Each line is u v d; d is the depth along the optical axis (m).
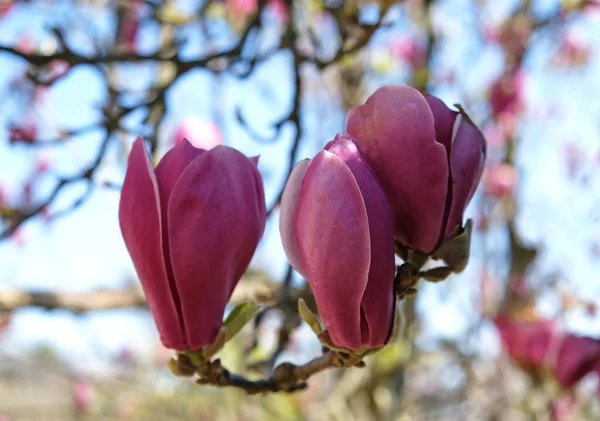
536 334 0.88
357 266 0.43
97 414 1.79
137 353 1.83
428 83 1.16
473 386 1.47
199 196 0.45
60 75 0.70
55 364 1.72
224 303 0.47
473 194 0.47
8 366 2.21
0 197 1.22
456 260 0.46
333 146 0.45
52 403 2.05
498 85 1.43
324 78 1.28
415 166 0.45
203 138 0.59
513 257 1.40
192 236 0.45
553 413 0.86
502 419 1.40
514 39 1.43
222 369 0.50
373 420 1.27
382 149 0.45
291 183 0.46
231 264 0.47
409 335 1.19
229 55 0.74
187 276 0.46
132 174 0.46
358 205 0.43
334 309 0.44
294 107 0.72
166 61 0.73
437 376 1.68
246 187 0.46
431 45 1.18
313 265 0.44
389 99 0.45
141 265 0.46
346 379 1.29
